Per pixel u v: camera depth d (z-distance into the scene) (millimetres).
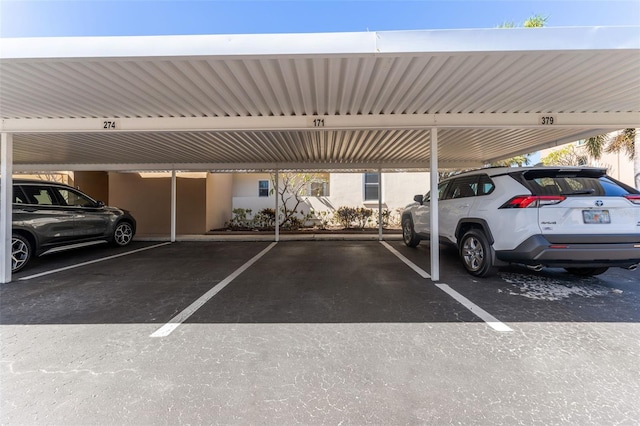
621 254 3900
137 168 9609
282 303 3918
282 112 4789
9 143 5059
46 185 6781
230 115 4906
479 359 2555
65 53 2910
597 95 4164
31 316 3533
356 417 1916
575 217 3924
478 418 1896
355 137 6305
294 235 11281
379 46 2930
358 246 8742
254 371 2406
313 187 14055
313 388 2195
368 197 13828
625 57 3094
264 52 2928
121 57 2934
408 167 9797
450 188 6129
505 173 4590
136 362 2545
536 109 4758
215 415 1938
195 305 3869
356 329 3139
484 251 4797
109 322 3359
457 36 2916
